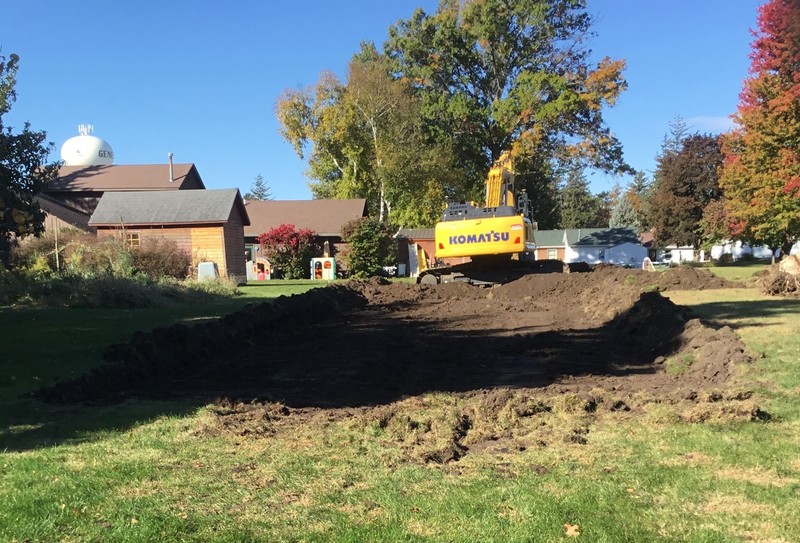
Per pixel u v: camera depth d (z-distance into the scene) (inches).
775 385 259.8
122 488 161.3
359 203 1733.5
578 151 1557.6
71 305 652.7
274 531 136.0
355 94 1812.3
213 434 210.8
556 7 1590.8
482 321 536.1
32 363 314.8
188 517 143.0
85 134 2005.4
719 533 133.1
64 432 213.0
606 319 508.4
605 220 3688.5
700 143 1849.2
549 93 1565.0
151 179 1663.4
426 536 133.3
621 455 185.3
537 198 2361.0
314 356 379.6
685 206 1833.2
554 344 400.8
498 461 182.9
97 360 322.0
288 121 1935.3
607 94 1509.6
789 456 179.9
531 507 146.8
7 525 137.6
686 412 225.5
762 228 917.2
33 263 832.3
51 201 1270.9
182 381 309.7
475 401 254.8
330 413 241.0
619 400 242.8
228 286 879.7
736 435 199.8
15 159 426.9
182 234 1145.4
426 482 165.2
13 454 188.4
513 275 818.2
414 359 361.4
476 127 1676.9
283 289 989.8
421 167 1726.1
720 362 296.4
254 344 429.4
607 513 143.7
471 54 1672.0
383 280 895.7
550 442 199.8
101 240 912.9
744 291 708.0
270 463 181.8
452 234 767.1
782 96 773.9
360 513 145.8
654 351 361.7
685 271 789.2
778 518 140.0
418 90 1787.6
